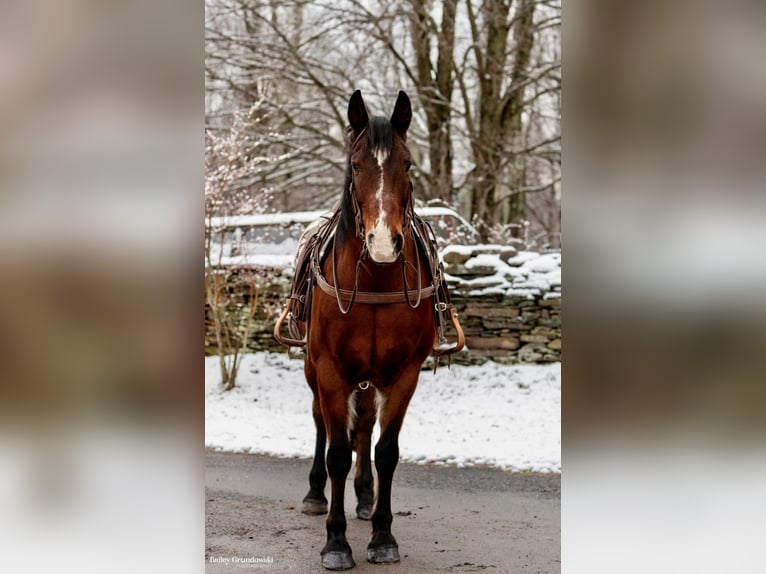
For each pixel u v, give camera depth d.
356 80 13.99
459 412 8.36
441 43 13.25
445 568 3.88
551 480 5.94
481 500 5.38
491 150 13.17
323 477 5.18
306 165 14.24
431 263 4.16
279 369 10.16
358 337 3.88
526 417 8.00
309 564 4.01
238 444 7.52
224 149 11.34
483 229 13.64
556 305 9.28
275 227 11.01
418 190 14.10
